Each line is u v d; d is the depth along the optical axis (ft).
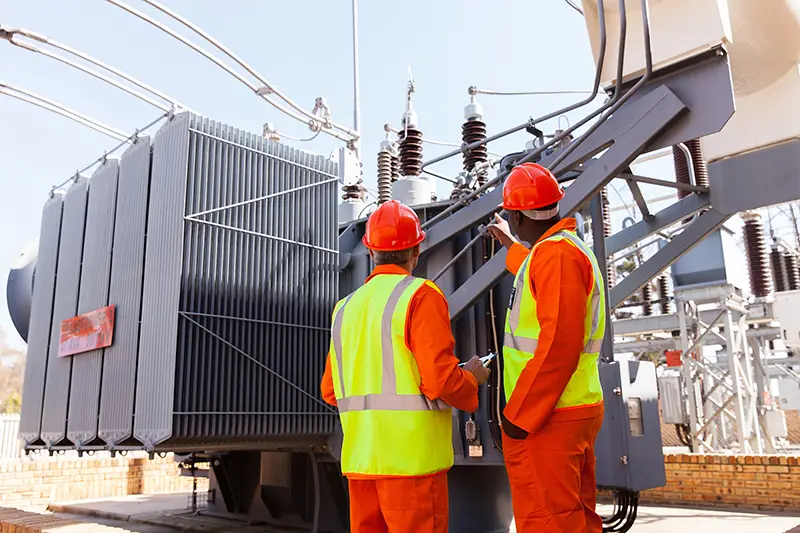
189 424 16.80
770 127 23.12
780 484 29.04
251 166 19.45
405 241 9.85
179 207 17.71
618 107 16.40
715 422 48.60
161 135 19.29
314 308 20.25
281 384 18.98
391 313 9.02
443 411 9.12
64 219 24.93
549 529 8.59
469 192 20.47
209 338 17.62
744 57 21.62
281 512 23.98
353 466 9.10
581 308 8.65
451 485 19.43
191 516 27.81
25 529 15.33
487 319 19.01
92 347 20.58
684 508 29.89
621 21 15.62
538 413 8.49
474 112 23.43
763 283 49.11
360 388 9.21
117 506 33.81
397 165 28.86
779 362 69.77
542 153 19.90
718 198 24.47
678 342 52.60
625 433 16.75
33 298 26.23
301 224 20.47
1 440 58.70
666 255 25.86
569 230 9.70
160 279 17.93
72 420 21.40
